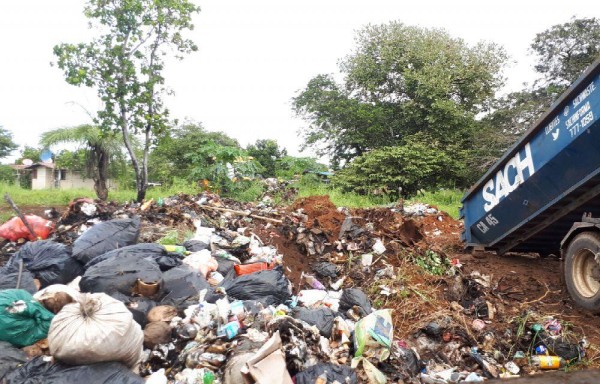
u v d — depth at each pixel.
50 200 11.38
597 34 23.98
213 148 13.64
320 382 3.95
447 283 6.50
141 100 10.33
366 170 20.56
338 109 26.84
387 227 8.18
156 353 4.19
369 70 26.58
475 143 23.27
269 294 5.38
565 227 6.82
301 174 17.23
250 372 3.66
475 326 5.60
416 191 20.81
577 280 5.91
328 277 6.74
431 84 23.88
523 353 5.28
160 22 10.28
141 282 4.76
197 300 4.95
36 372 3.53
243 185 13.37
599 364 5.01
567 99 5.50
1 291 4.17
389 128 26.66
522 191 6.59
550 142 5.88
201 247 6.58
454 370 4.93
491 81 25.70
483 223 7.67
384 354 4.59
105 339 3.57
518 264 7.70
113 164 12.09
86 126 11.02
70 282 5.23
